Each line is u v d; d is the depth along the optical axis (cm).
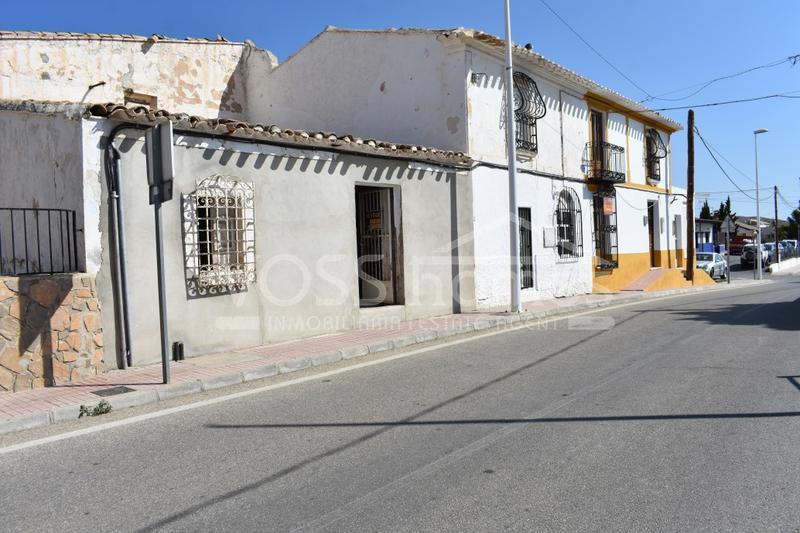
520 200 1480
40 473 421
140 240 745
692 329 1038
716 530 321
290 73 1582
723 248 4806
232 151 843
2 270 836
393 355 862
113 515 354
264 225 884
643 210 2191
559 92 1666
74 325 674
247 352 830
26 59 1242
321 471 416
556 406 567
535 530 325
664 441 462
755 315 1218
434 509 353
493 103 1373
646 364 750
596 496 366
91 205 700
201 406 597
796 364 726
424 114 1342
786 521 329
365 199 1189
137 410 584
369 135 1431
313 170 959
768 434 473
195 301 803
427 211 1194
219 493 383
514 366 760
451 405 580
